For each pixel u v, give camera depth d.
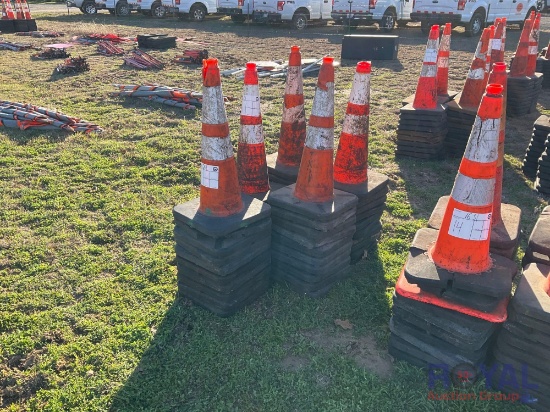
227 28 23.06
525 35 9.46
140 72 12.88
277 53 16.23
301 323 3.70
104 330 3.61
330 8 23.91
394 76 12.91
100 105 9.69
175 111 9.39
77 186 6.00
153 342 3.49
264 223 3.76
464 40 19.59
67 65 12.62
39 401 3.03
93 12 28.11
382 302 3.96
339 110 9.58
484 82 7.17
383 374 3.28
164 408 2.97
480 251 3.01
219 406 2.98
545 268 3.17
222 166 3.49
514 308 2.86
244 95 4.02
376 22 22.27
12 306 3.84
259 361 3.32
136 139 7.82
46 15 27.28
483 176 2.89
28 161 6.71
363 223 4.40
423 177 6.57
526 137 8.52
